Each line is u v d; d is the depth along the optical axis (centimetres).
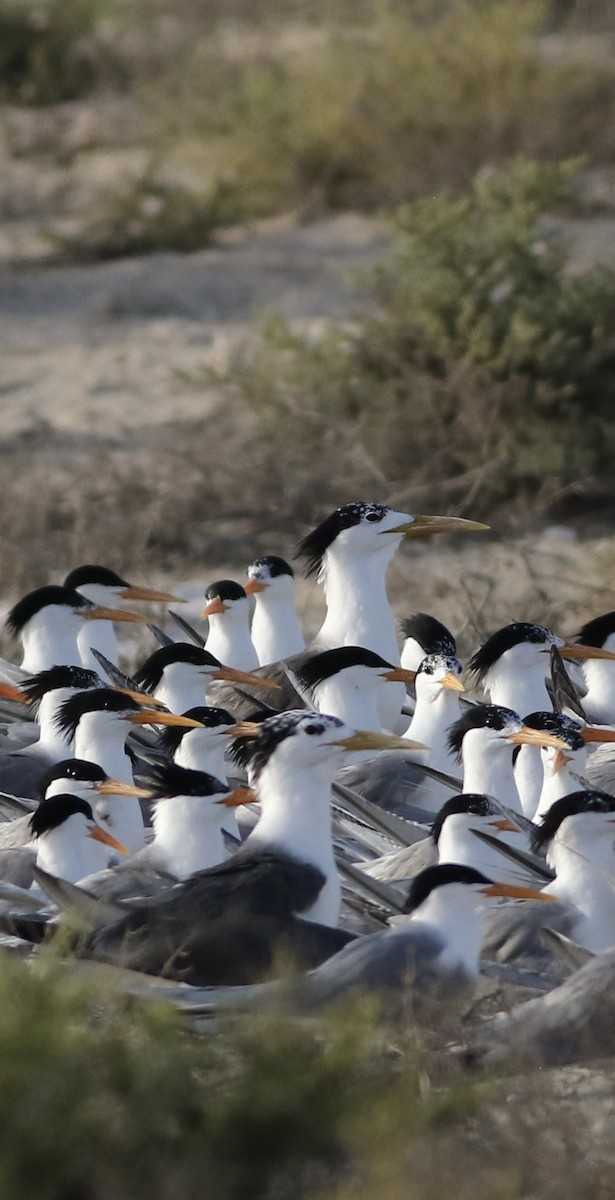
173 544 1969
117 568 1894
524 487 1989
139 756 1233
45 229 3097
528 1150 726
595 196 2992
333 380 2125
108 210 3141
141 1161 701
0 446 2212
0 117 3909
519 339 2011
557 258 2139
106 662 1345
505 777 1130
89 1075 710
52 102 4081
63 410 2362
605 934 927
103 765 1155
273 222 3209
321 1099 718
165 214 3111
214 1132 709
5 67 4147
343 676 1246
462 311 2052
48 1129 692
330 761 948
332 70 3344
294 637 1521
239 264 2969
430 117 3188
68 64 4150
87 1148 697
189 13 4534
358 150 3209
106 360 2572
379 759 1200
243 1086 722
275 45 4091
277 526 1998
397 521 1407
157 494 2011
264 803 955
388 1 4088
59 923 852
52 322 2767
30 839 1043
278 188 3272
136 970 841
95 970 805
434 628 1426
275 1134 712
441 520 1413
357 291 2755
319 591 1858
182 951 850
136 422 2295
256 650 1524
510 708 1252
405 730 1410
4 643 1697
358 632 1404
